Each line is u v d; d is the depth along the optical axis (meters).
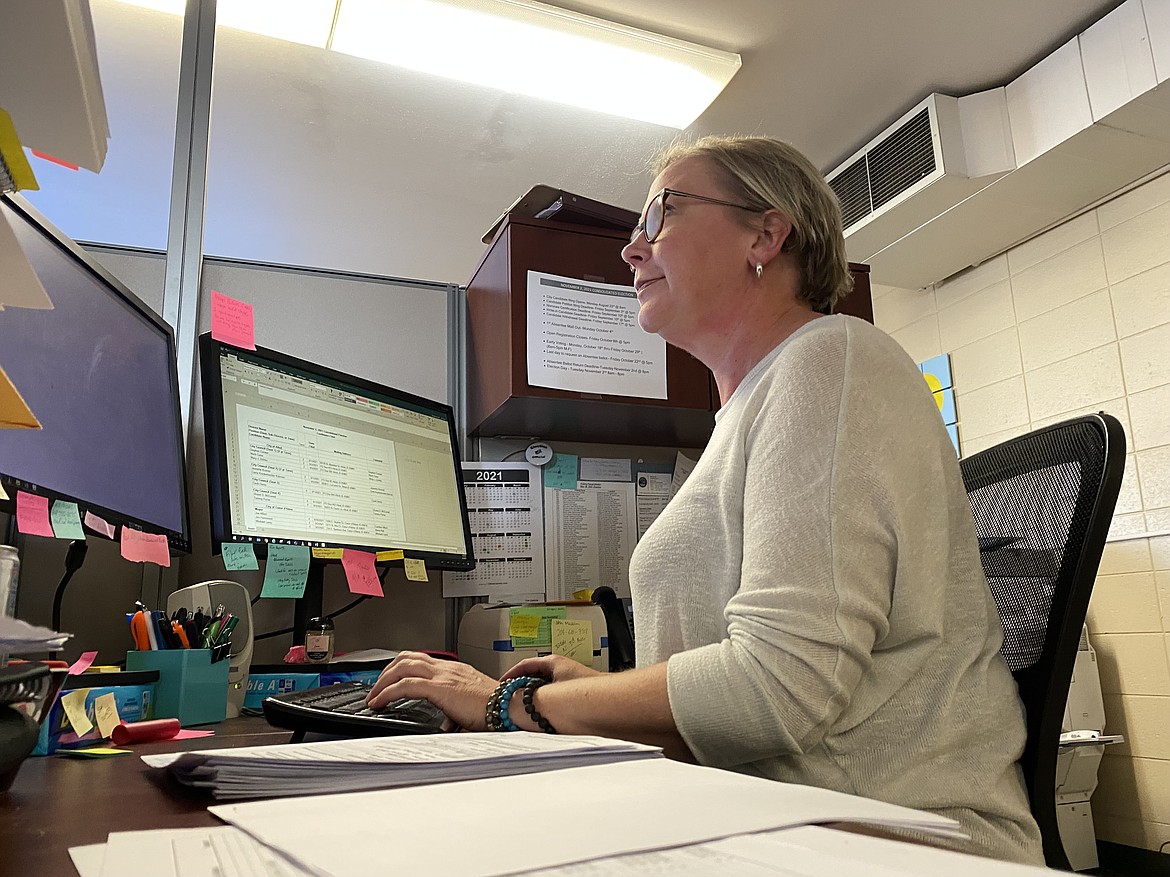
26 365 0.81
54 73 0.39
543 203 1.53
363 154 3.01
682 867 0.25
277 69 2.62
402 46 2.48
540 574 1.58
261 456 1.20
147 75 2.44
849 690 0.66
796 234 1.00
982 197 2.92
